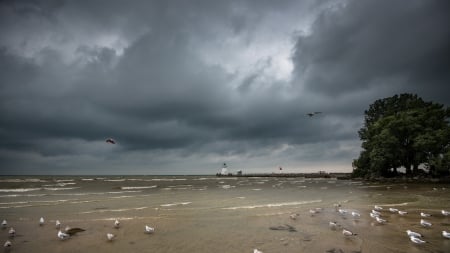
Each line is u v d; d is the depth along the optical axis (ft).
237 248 38.06
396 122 204.13
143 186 177.78
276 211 67.21
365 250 36.52
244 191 131.64
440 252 35.45
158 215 62.39
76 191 131.23
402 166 223.30
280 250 36.83
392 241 40.57
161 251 37.06
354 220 55.67
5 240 42.45
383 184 184.14
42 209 71.46
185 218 58.80
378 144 216.13
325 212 65.16
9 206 76.89
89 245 39.91
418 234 42.16
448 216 59.47
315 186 171.12
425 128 200.95
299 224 52.60
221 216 61.00
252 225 51.96
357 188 147.64
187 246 39.19
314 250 36.78
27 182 222.89
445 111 207.10
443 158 187.32
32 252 36.94
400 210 67.51
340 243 39.70
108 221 55.88
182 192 126.31
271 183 222.89
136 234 45.80
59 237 42.80
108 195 110.52
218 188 156.04
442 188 143.33
